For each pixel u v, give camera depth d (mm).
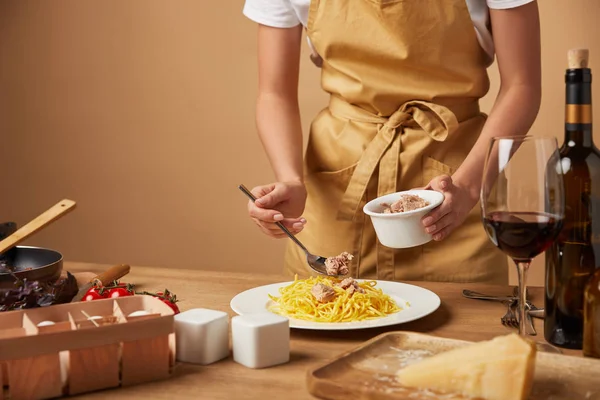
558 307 1136
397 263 1849
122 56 3426
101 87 3479
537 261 3039
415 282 1596
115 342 1016
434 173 1801
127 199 3508
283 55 1936
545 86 2949
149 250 3506
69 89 3527
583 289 1114
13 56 3588
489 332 1239
